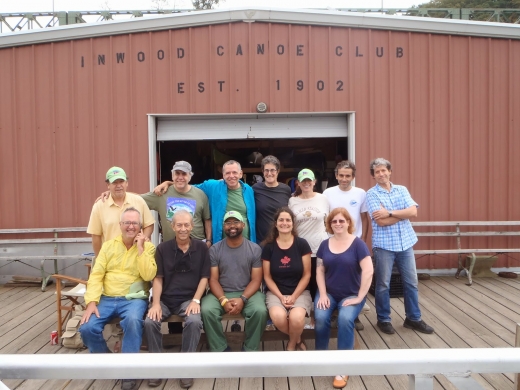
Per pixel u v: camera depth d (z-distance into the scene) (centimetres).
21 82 570
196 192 381
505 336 380
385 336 385
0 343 380
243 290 345
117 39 563
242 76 564
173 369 131
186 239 333
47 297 521
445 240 589
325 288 342
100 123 570
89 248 582
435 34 570
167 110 566
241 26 560
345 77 567
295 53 563
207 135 581
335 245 343
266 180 393
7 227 579
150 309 320
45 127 572
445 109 575
